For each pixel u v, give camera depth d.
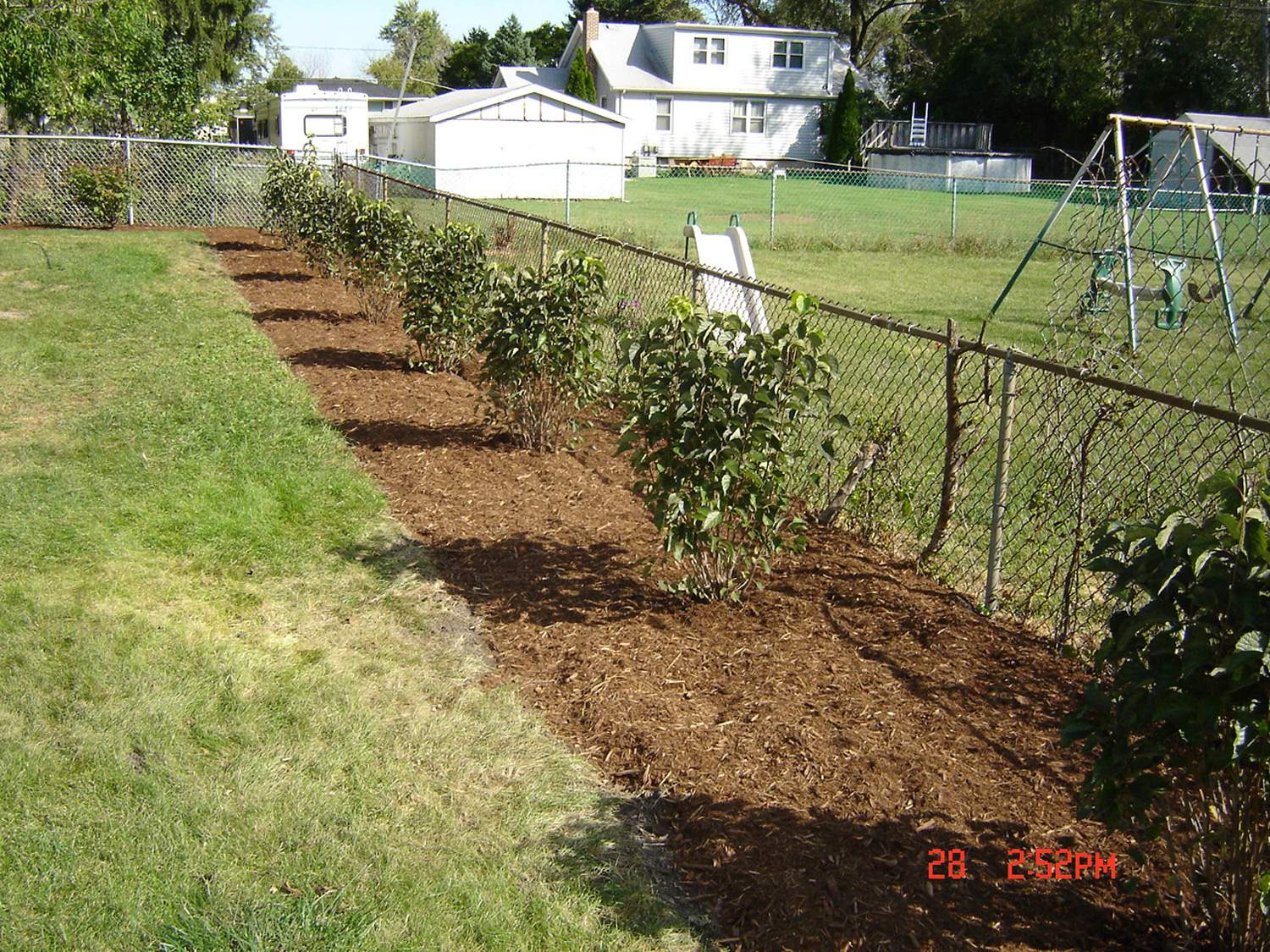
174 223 19.12
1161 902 2.81
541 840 3.07
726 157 44.12
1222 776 2.48
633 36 46.66
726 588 4.59
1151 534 2.38
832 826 3.12
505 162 31.17
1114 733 2.45
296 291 12.79
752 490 4.35
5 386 7.68
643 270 10.47
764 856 2.98
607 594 4.73
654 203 30.00
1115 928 2.75
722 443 4.19
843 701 3.83
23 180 17.84
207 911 2.67
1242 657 2.12
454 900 2.78
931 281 16.36
